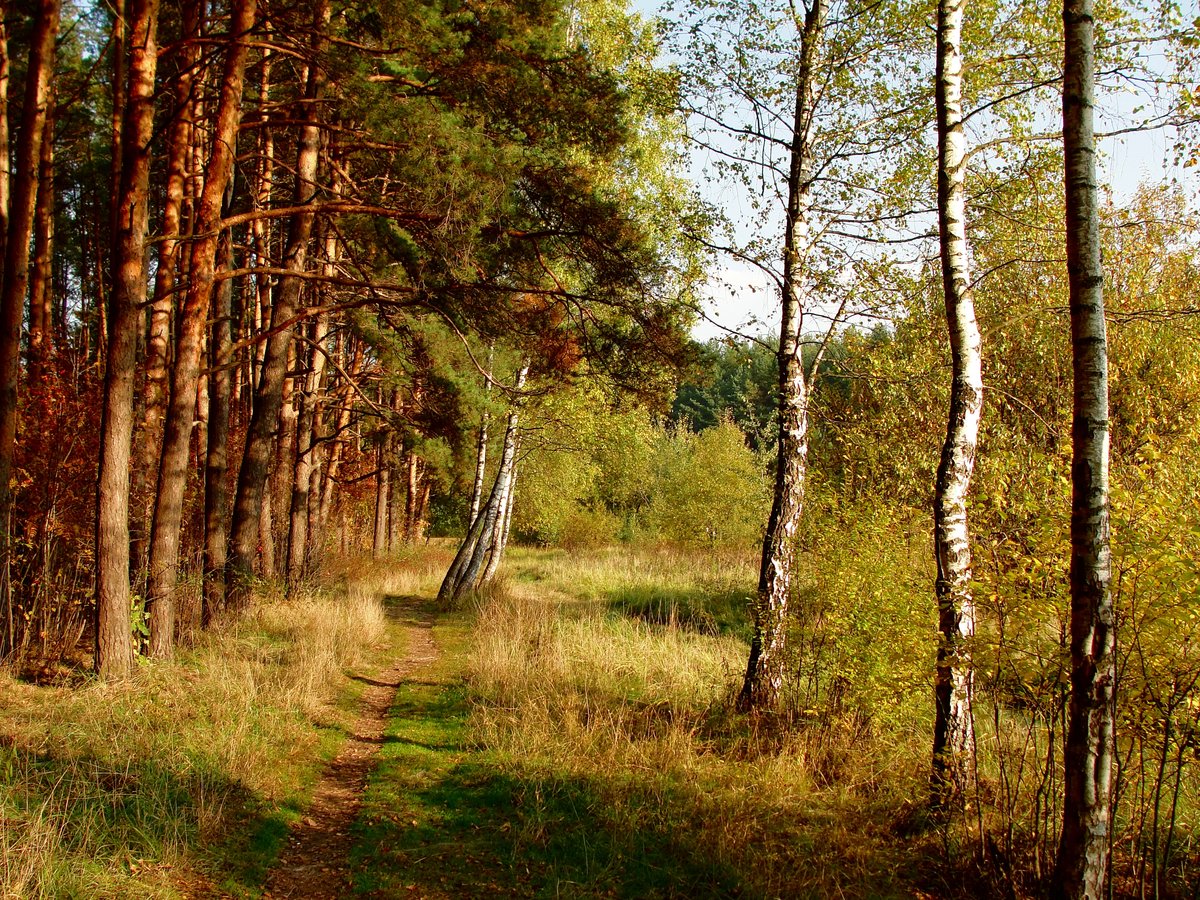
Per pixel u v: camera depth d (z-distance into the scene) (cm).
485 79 923
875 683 591
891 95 746
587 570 2195
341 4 939
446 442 1636
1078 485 391
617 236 980
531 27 977
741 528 2698
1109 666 380
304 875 463
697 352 1030
